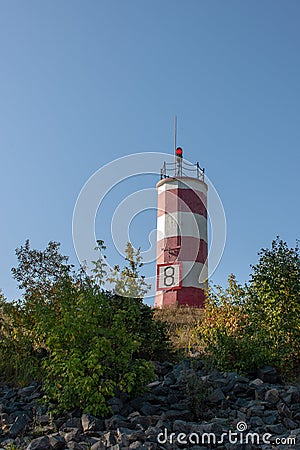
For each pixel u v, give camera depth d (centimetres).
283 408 964
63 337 1006
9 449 805
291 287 1380
